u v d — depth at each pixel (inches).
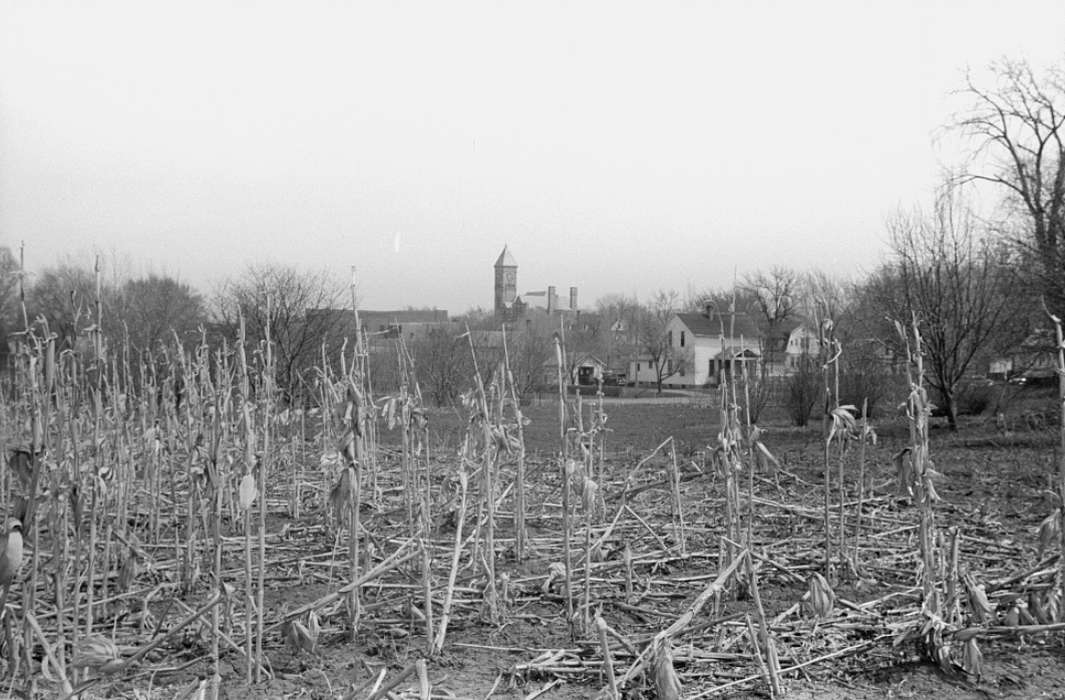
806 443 784.9
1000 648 215.3
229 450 295.0
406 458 290.5
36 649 205.2
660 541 297.7
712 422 1126.4
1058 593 219.5
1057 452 621.6
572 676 195.9
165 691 182.7
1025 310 860.0
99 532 258.1
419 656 206.4
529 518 366.0
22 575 231.5
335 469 350.9
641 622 234.2
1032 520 370.3
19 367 299.7
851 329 1000.9
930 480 218.5
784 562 287.6
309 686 188.4
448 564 282.0
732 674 196.9
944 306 836.6
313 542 320.2
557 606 246.8
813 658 207.0
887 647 212.2
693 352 2723.9
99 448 221.3
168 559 291.4
